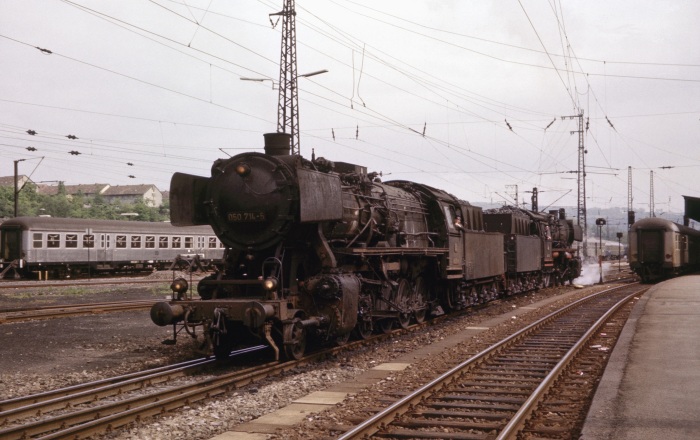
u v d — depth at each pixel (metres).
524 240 26.88
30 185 85.88
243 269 12.25
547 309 21.11
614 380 8.51
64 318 18.02
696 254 47.38
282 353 11.96
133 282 32.53
